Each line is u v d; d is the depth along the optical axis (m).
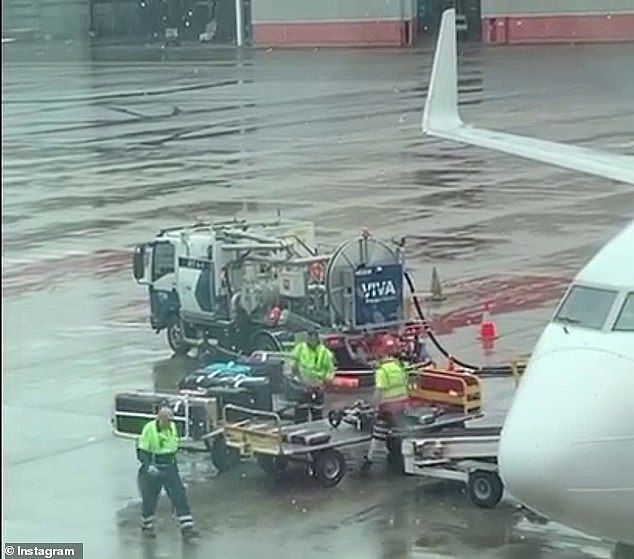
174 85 91.38
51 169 52.50
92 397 23.55
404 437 21.41
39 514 17.80
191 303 28.03
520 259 37.66
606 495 14.40
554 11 113.69
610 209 45.53
